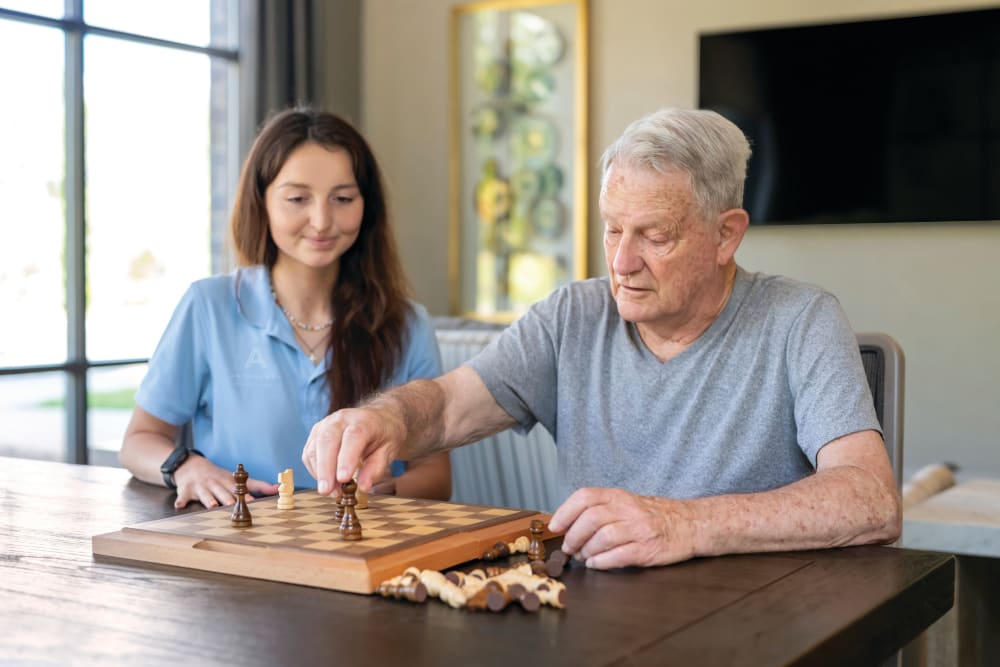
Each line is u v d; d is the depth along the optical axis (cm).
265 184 192
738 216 148
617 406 159
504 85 540
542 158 533
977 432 457
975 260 457
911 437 468
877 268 474
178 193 490
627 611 98
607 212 146
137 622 96
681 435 154
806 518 121
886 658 104
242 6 500
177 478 164
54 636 92
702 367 154
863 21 466
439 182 561
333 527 123
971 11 448
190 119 494
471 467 238
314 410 192
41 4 427
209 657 86
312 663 84
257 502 140
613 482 159
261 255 198
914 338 468
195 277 500
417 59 562
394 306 199
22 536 132
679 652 87
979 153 450
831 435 140
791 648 88
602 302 165
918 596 110
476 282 552
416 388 154
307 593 105
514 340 166
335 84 558
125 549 120
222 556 113
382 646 88
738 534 119
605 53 520
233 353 193
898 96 462
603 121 522
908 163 462
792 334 150
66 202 440
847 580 109
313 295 197
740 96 489
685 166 141
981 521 195
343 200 189
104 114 455
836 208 475
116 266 462
